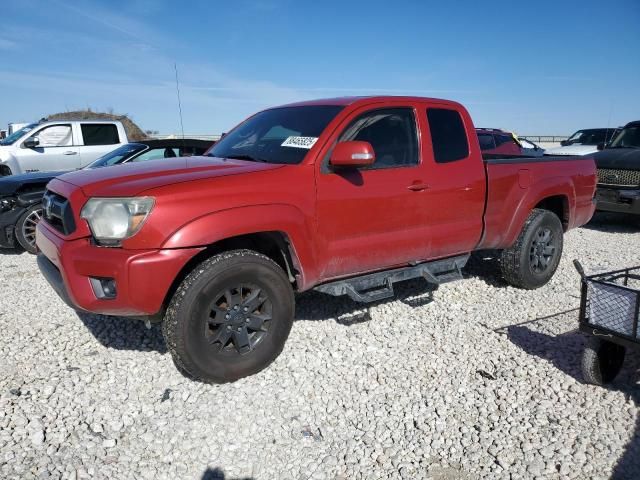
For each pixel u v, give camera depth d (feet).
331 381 12.54
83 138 40.50
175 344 11.51
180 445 10.35
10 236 24.82
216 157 15.15
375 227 14.23
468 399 11.76
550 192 18.61
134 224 11.04
